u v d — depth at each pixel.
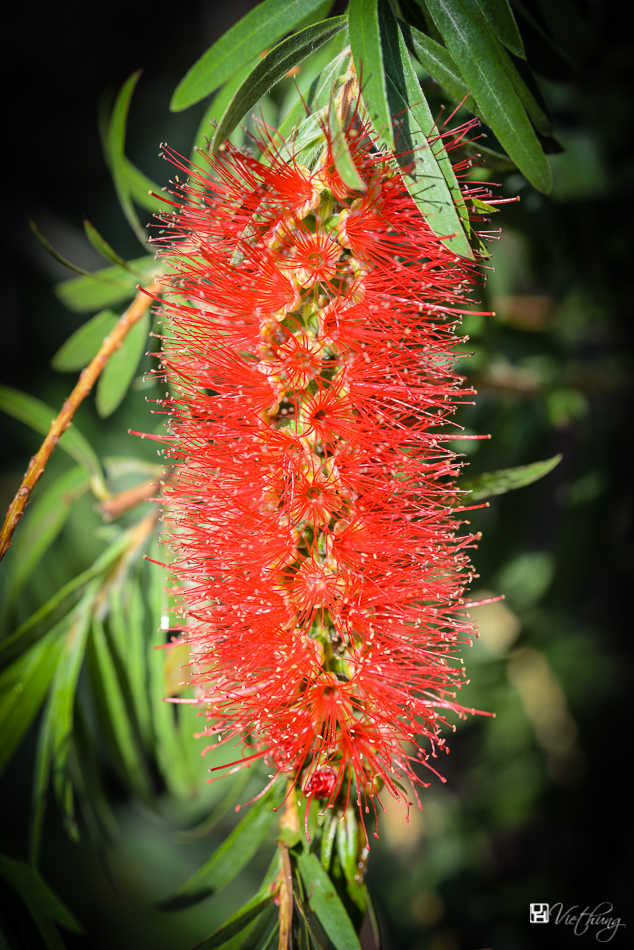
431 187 0.31
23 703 0.36
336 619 0.32
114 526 0.38
